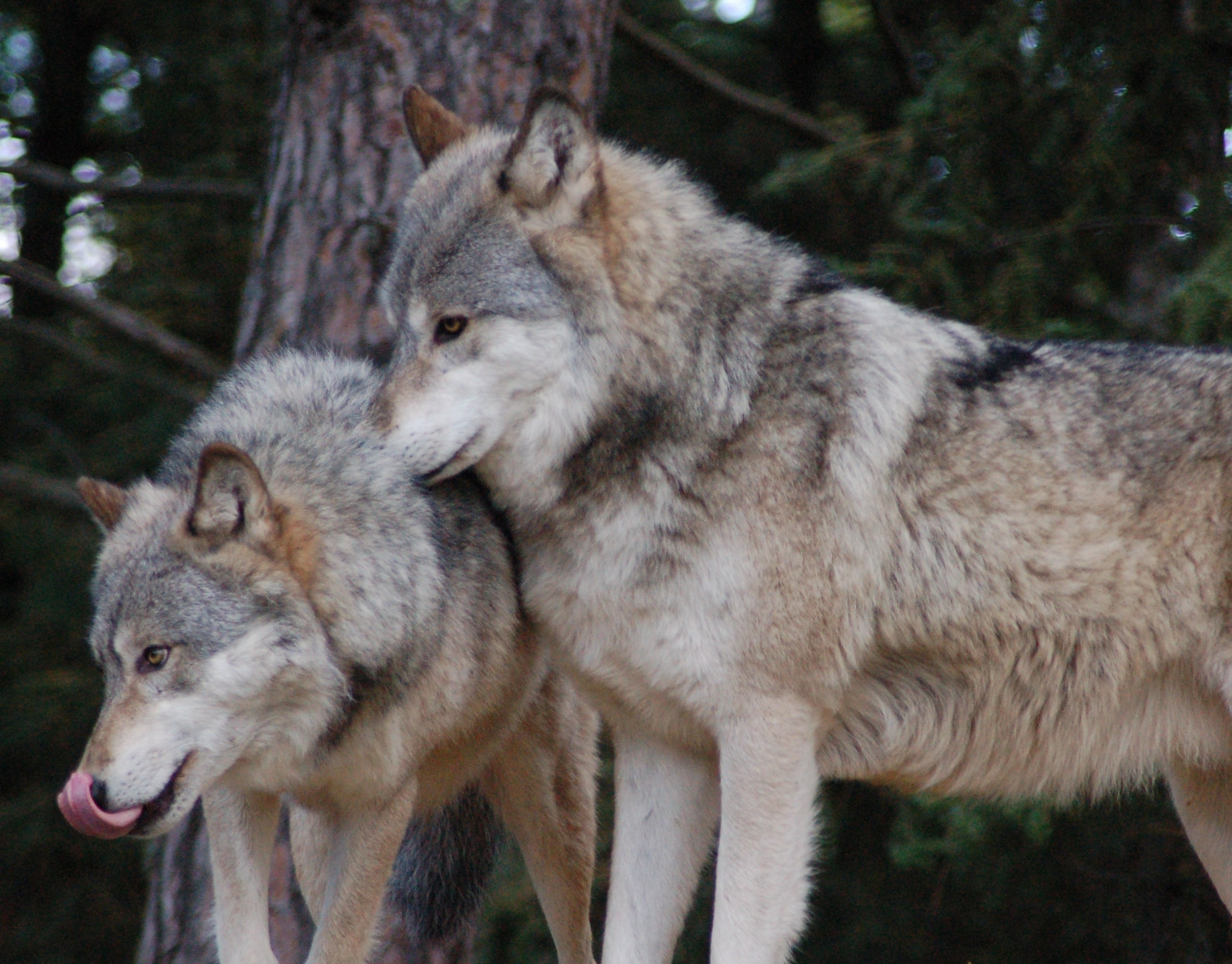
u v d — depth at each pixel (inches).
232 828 286.5
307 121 386.0
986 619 284.5
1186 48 440.5
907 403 283.9
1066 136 447.5
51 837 698.2
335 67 382.6
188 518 268.7
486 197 280.2
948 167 462.9
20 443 798.5
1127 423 288.4
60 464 756.0
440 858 340.5
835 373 281.1
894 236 527.5
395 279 289.3
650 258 281.0
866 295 298.8
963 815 425.1
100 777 252.7
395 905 357.4
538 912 496.7
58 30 876.6
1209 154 458.3
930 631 285.0
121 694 261.4
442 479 277.6
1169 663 287.6
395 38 379.9
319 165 382.3
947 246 463.8
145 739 257.4
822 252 671.1
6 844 697.6
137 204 737.0
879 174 478.0
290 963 357.7
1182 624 283.7
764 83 804.6
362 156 378.9
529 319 274.2
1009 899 513.0
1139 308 502.6
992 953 541.3
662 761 299.7
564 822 339.0
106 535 290.0
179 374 729.0
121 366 685.3
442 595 291.0
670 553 273.9
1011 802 345.4
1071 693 288.7
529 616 301.7
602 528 277.3
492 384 275.1
